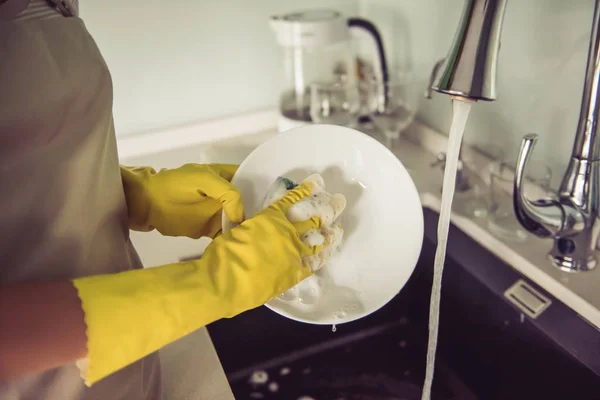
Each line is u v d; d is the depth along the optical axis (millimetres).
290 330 836
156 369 555
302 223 491
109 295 362
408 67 1055
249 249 439
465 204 843
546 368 648
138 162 1046
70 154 400
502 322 709
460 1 861
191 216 555
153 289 381
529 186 789
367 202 570
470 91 478
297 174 574
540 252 723
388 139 1053
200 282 407
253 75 1132
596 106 596
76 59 413
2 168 358
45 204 388
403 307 896
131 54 1020
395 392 784
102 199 462
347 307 529
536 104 769
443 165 920
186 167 553
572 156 642
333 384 804
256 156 557
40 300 339
